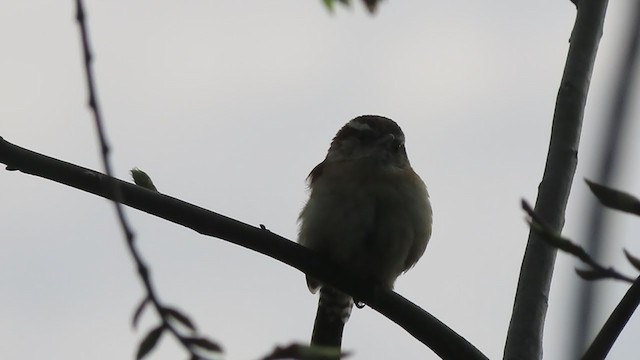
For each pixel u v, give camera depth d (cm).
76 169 731
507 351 709
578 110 801
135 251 407
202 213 780
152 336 396
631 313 529
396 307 801
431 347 792
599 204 464
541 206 764
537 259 734
